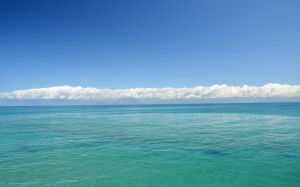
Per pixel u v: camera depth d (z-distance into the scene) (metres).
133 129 52.06
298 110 130.12
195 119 82.12
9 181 18.53
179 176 19.62
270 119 74.44
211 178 19.02
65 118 90.00
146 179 18.98
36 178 19.22
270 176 19.20
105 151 28.98
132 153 27.73
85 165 22.83
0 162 23.86
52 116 103.31
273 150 28.42
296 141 34.25
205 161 23.98
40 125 61.34
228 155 26.36
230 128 52.31
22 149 30.16
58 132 46.94
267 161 23.50
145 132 46.69
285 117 81.38
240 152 27.69
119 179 19.02
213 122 68.50
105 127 56.66
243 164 22.62
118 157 25.91
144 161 24.22
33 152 28.41
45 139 38.12
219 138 37.97
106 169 21.59
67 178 19.20
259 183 17.80
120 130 50.22
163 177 19.41
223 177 19.19
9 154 27.34
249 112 119.19
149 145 32.66
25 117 94.00
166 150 29.34
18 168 21.83
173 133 44.84
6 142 35.25
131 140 36.81
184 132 46.22
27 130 50.16
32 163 23.50
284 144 32.03
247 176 19.31
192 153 27.56
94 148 30.80
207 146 31.53
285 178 18.75
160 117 96.19
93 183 18.17
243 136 39.75
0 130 50.00
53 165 22.84
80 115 112.81
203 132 45.91
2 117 93.44
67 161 24.23
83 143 34.38
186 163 23.34
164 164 23.08
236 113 114.00
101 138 39.12
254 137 38.47
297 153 26.78
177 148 30.48
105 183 18.19
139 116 104.12
